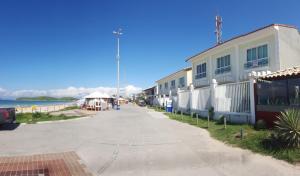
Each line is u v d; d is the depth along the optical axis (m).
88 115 27.17
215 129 13.62
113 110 39.78
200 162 7.55
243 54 22.12
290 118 8.14
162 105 45.09
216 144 10.08
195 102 22.77
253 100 13.37
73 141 11.27
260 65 20.05
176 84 46.66
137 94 110.25
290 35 18.91
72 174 6.68
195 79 31.75
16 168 7.20
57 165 7.52
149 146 10.02
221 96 17.17
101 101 41.34
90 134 13.27
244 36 21.05
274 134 9.04
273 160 7.40
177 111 29.22
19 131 14.55
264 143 8.84
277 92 11.79
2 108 15.70
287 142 8.05
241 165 7.09
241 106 14.88
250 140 9.56
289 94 11.14
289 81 11.15
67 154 8.88
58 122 19.77
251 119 13.53
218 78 25.83
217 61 26.53
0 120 15.15
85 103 44.66
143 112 33.00
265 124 11.85
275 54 18.59
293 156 7.31
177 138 11.65
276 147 8.18
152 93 72.25
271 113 12.02
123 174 6.63
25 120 21.20
